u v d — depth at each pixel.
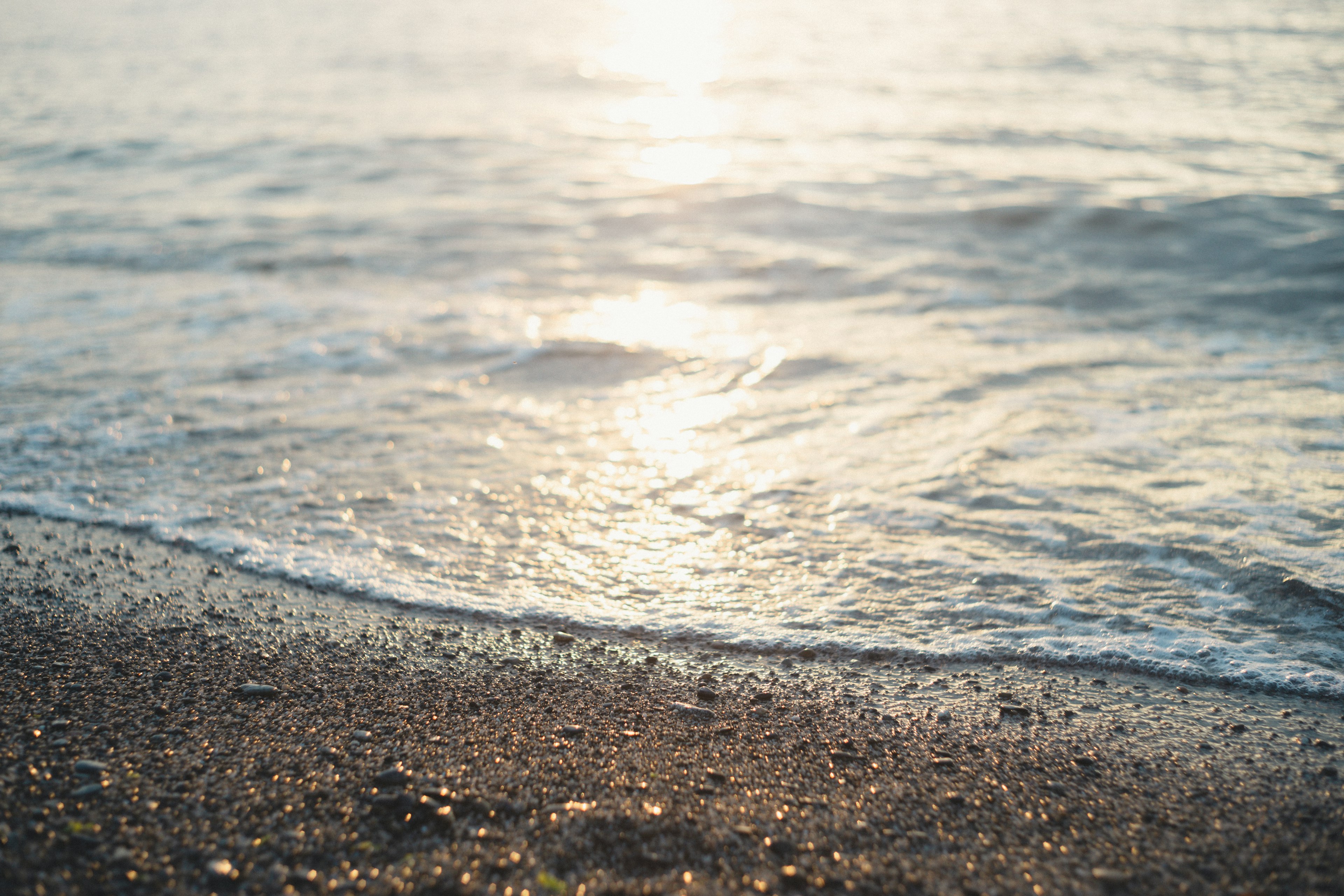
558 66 26.66
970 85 22.45
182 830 2.38
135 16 34.12
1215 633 3.53
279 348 7.07
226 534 4.32
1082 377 6.54
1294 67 21.66
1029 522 4.50
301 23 34.34
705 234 11.03
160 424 5.60
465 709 3.02
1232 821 2.49
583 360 6.99
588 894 2.21
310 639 3.46
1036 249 10.35
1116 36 28.09
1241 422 5.62
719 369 6.82
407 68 25.62
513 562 4.18
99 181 13.16
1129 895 2.23
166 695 3.03
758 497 4.85
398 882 2.22
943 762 2.78
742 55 29.05
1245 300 8.43
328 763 2.68
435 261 9.83
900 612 3.77
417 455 5.32
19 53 25.22
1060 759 2.79
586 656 3.42
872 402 6.14
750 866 2.31
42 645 3.32
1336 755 2.78
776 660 3.43
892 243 10.69
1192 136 15.86
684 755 2.79
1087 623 3.64
